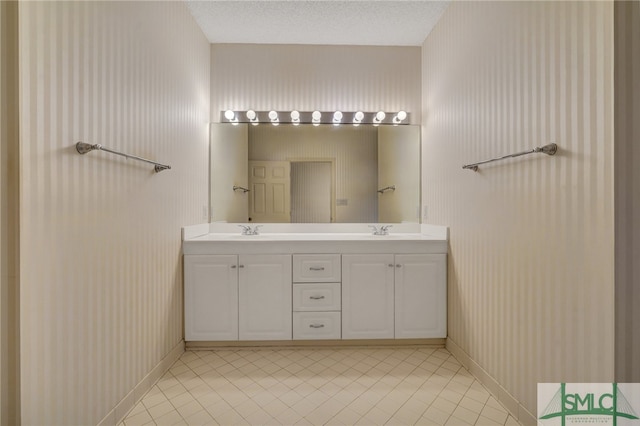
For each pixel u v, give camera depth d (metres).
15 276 0.93
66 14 1.11
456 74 2.08
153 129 1.74
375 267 2.24
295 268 2.22
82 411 1.20
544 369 1.30
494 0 1.63
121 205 1.44
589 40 1.08
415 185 2.76
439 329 2.26
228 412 1.53
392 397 1.66
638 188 0.96
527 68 1.39
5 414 0.92
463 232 2.00
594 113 1.06
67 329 1.12
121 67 1.44
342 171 2.78
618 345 0.99
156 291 1.79
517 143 1.46
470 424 1.45
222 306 2.20
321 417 1.50
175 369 1.95
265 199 2.76
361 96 2.74
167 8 1.91
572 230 1.15
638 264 0.96
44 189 1.02
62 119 1.09
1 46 0.92
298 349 2.24
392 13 2.29
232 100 2.71
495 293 1.65
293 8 2.23
